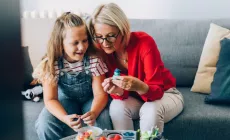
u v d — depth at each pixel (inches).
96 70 60.3
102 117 59.6
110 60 62.4
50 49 58.6
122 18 57.1
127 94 60.6
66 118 53.8
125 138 49.6
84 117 54.3
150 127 55.9
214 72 72.8
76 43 57.2
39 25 76.0
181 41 77.4
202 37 77.3
